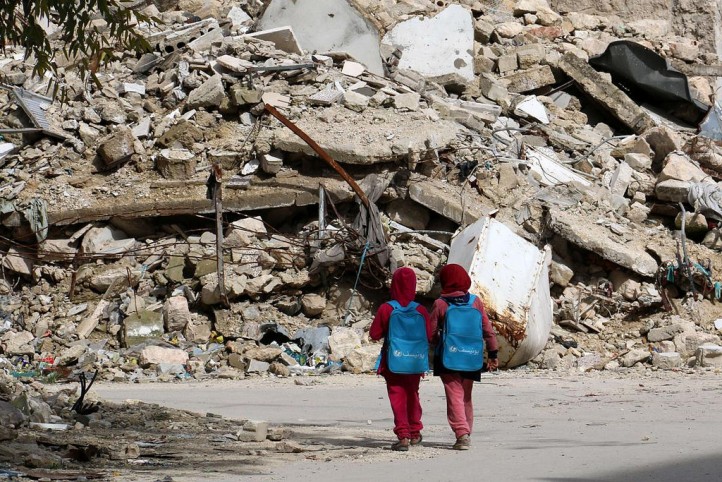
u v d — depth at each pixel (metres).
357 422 21.88
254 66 52.09
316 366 39.94
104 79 53.91
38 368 40.44
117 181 48.34
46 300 44.94
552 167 51.41
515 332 37.31
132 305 43.28
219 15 61.81
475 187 48.22
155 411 21.83
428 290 43.69
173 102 51.97
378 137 47.19
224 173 48.00
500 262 38.81
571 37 67.69
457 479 13.03
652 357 39.88
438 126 49.31
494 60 61.81
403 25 60.31
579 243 45.06
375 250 43.56
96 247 46.25
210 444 17.30
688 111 61.41
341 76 53.16
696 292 44.28
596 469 13.53
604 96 58.72
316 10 57.25
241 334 41.81
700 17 71.75
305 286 44.09
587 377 35.00
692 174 50.56
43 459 14.00
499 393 28.88
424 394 28.95
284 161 47.44
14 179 48.66
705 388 29.11
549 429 19.73
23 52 56.41
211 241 45.81
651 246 46.50
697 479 12.34
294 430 20.14
